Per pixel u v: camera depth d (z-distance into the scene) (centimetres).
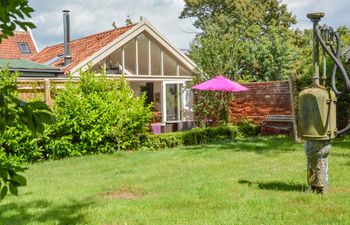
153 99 2359
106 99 1379
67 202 700
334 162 980
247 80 2283
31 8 228
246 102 1988
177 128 2094
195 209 625
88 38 2386
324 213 579
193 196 702
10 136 1143
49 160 1230
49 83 1352
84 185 844
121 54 2088
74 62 1947
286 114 1822
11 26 229
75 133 1300
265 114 1908
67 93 1302
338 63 667
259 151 1246
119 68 2100
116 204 673
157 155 1251
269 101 1889
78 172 1011
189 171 955
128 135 1412
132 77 2094
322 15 672
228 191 732
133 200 700
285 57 2480
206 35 2262
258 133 1870
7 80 1178
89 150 1328
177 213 607
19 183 210
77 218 601
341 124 1557
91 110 1311
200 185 782
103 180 891
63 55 2155
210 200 674
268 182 798
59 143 1248
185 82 2303
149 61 2164
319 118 659
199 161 1105
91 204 683
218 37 2233
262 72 2514
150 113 1480
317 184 690
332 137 670
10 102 198
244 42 2409
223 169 964
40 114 203
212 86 1792
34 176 966
